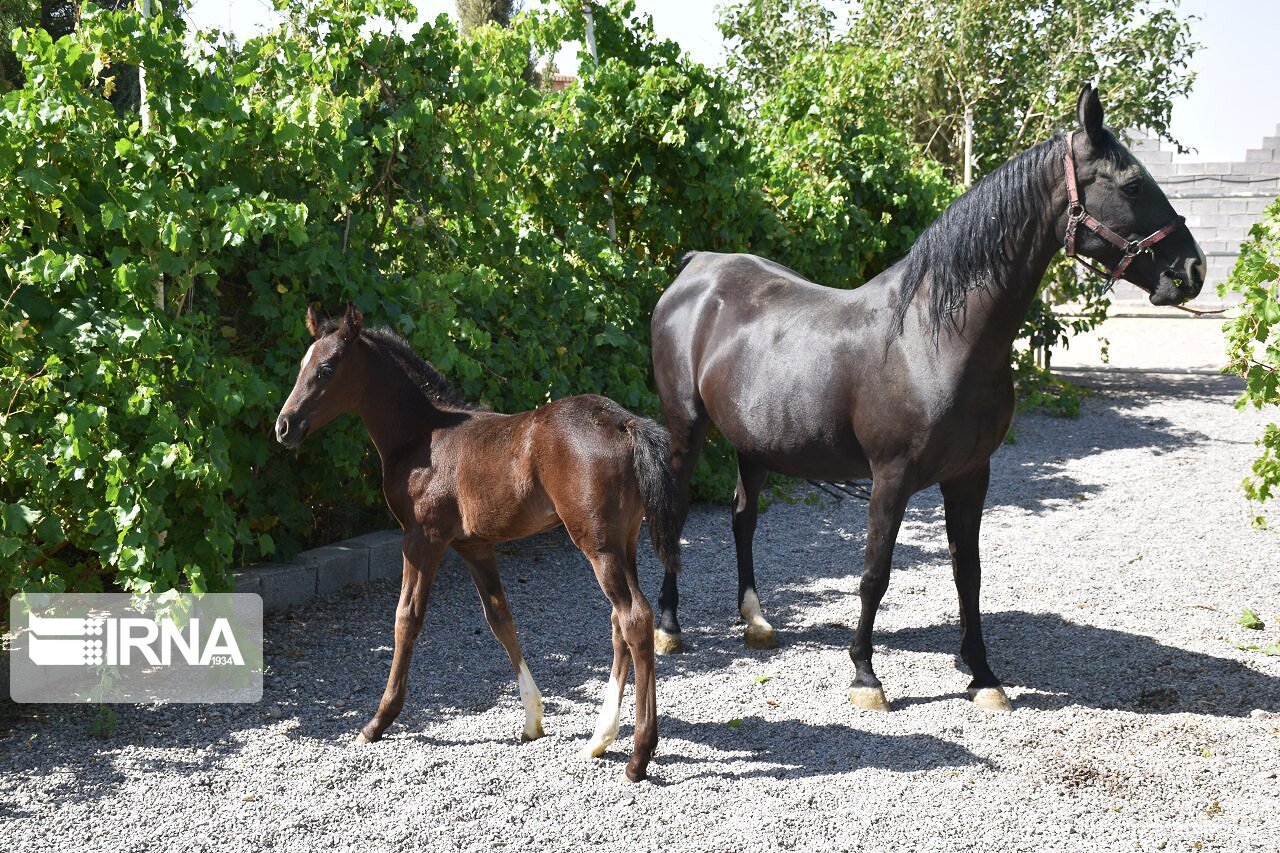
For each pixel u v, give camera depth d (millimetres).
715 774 3598
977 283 3855
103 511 4023
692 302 5070
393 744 3809
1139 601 5496
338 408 3848
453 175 6000
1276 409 11453
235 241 4355
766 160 8680
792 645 4934
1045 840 3152
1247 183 24359
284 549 5445
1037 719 4059
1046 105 13727
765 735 3924
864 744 3836
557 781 3531
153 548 4008
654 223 7398
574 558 6348
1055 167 3840
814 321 4395
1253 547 6473
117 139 4430
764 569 6199
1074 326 11820
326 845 3119
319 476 5445
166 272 4285
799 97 9609
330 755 3707
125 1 5297
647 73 7195
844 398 4188
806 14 14609
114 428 4184
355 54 5586
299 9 5609
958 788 3475
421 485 3762
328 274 5117
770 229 7973
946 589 5785
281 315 5113
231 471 4449
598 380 7062
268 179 5055
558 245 6926
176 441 4211
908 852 3088
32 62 4254
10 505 3900
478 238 6227
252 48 5340
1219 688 4332
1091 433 10320
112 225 4078
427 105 5566
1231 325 4945
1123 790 3465
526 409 6469
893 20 14289
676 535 3352
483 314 6277
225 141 4688
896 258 9906
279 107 5102
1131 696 4293
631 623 3398
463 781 3520
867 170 9188
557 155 6836
